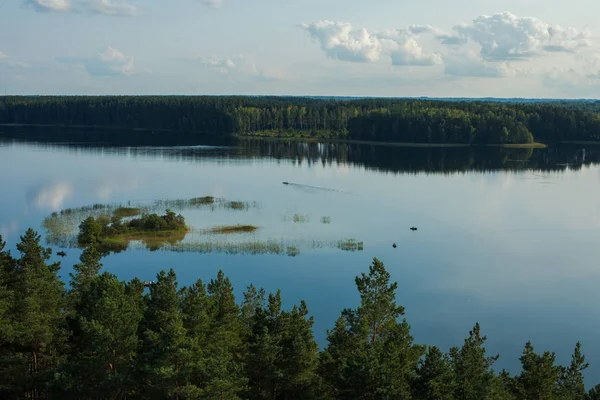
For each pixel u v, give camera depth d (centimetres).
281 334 3991
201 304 3938
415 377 3800
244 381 3534
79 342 4331
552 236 10662
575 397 3847
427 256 9225
